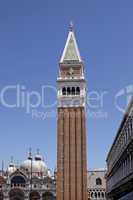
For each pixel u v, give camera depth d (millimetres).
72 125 175000
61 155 171125
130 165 112188
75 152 171375
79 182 167500
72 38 192000
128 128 113688
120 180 134250
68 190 166750
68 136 173625
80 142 172750
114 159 154375
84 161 170250
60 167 169750
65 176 168500
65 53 186625
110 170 174625
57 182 168000
